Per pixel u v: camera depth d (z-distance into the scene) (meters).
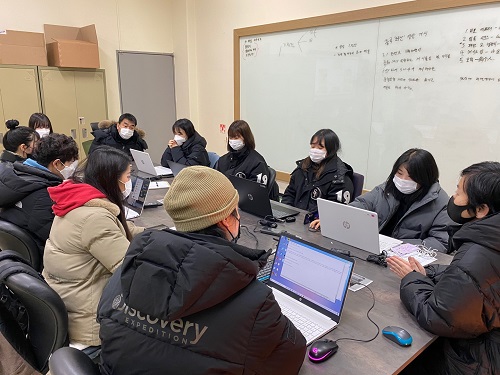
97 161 1.56
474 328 1.15
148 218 2.30
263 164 3.11
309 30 3.68
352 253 1.81
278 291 1.41
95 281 1.47
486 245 1.16
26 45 3.98
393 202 2.19
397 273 1.52
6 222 1.83
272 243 1.92
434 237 2.00
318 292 1.30
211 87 5.07
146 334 0.83
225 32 4.68
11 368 1.89
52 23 4.38
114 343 0.87
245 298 0.84
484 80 2.62
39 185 1.85
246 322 0.82
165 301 0.78
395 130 3.19
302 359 0.95
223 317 0.82
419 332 1.20
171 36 5.38
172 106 5.53
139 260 0.84
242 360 0.82
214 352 0.80
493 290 1.13
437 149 2.95
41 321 1.31
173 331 0.82
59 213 1.47
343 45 3.42
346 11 3.34
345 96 3.50
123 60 4.96
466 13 2.62
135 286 0.83
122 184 1.62
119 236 1.47
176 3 5.16
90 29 4.39
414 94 3.01
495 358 1.20
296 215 2.38
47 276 1.52
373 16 3.12
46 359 1.35
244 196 2.35
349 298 1.41
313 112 3.82
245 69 4.43
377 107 3.27
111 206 1.51
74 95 4.38
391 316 1.29
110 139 4.01
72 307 1.46
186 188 0.93
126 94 5.07
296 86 3.93
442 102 2.86
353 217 1.79
